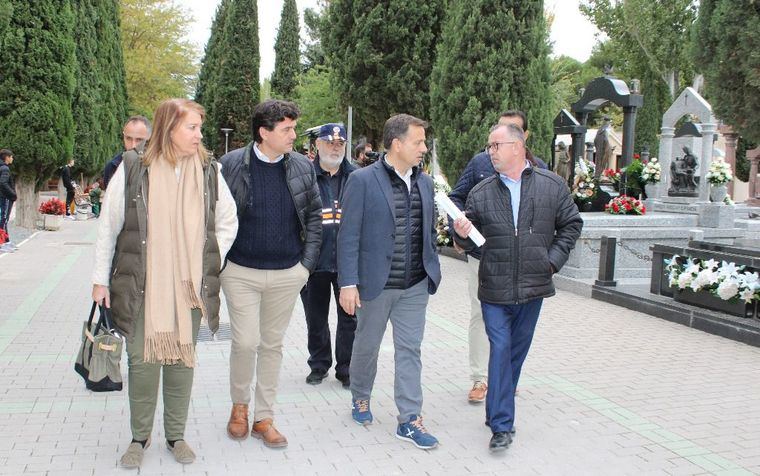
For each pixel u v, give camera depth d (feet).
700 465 12.94
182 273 11.78
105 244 11.73
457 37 38.68
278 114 12.81
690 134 63.46
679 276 25.88
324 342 17.38
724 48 26.37
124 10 116.37
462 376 18.47
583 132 50.75
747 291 22.88
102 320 14.42
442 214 45.11
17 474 11.85
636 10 112.06
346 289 13.66
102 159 80.59
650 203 49.08
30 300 27.48
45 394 16.02
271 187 13.29
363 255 13.78
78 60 73.72
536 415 15.52
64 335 21.80
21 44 52.47
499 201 13.62
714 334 23.53
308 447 13.46
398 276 13.71
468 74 38.22
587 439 14.14
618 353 20.99
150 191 11.68
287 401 16.17
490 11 37.68
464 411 15.75
